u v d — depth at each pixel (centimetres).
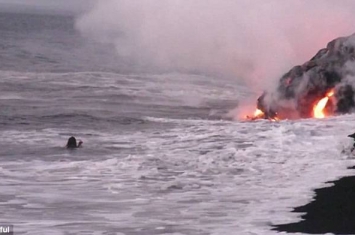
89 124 4853
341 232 2364
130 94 6831
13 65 9862
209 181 3112
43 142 4128
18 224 2427
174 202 2750
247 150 3806
